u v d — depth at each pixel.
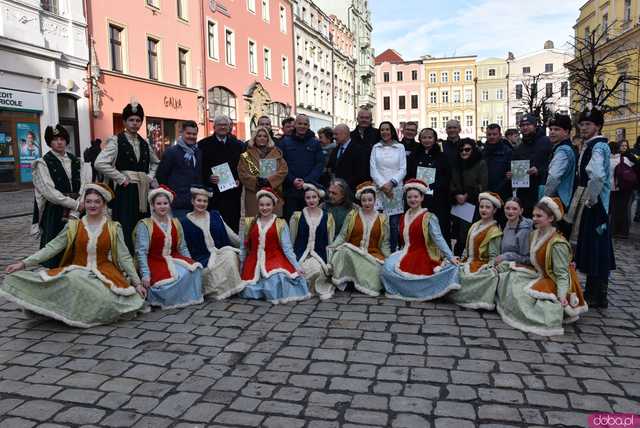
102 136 19.56
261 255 5.72
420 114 73.00
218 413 3.14
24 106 16.11
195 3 25.31
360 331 4.57
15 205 13.74
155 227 5.39
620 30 31.06
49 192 5.38
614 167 9.47
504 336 4.44
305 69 41.03
